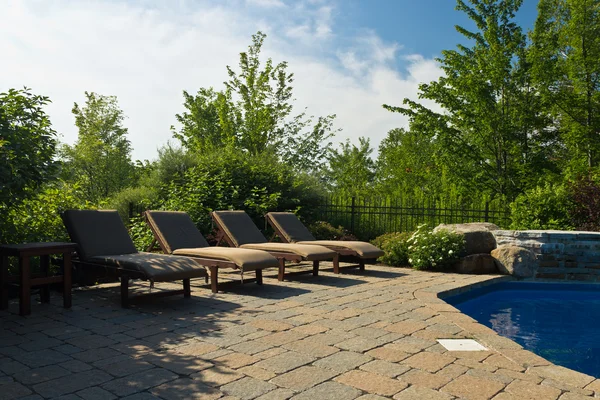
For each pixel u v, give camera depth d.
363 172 34.69
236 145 24.55
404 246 11.02
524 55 22.77
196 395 3.24
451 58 24.41
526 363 3.98
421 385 3.49
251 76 25.28
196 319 5.48
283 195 15.26
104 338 4.68
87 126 31.36
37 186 6.82
